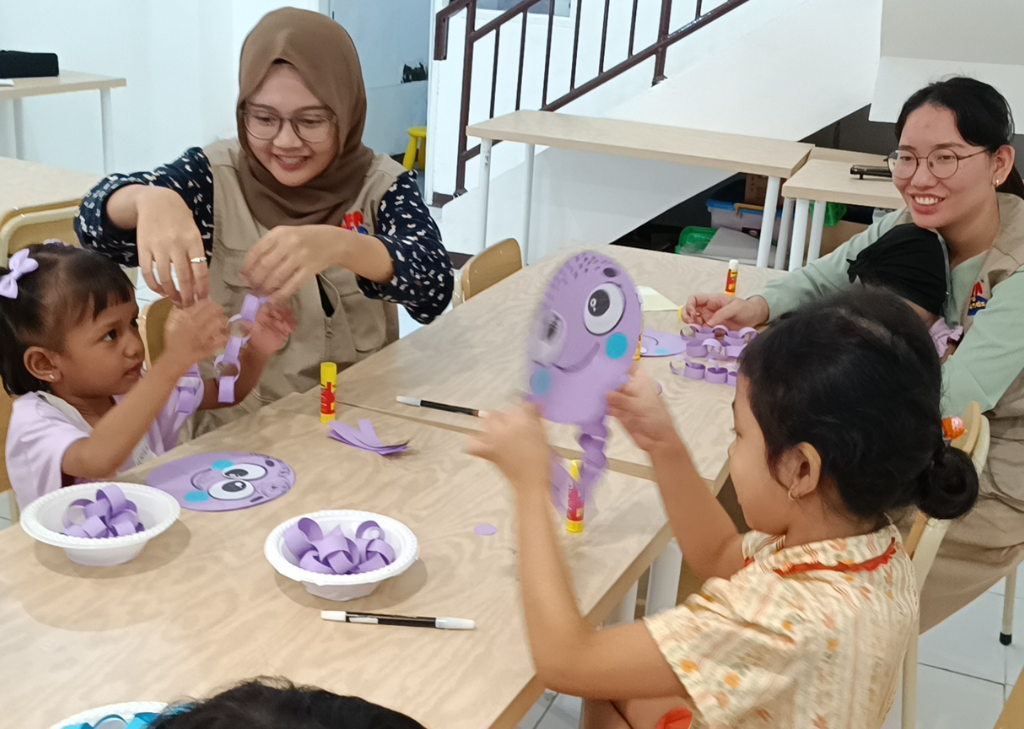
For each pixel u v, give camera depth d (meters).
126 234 1.66
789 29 4.04
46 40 5.73
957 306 1.93
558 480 1.26
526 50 5.20
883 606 0.93
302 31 1.70
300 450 1.44
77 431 1.35
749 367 0.99
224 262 1.83
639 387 1.21
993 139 1.81
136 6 5.53
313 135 1.73
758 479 0.99
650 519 1.31
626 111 4.36
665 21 4.45
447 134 5.46
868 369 0.91
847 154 3.93
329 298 1.86
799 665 0.88
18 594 1.07
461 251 4.80
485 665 1.00
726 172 4.25
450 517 1.28
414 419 1.57
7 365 1.45
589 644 0.93
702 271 2.53
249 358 1.61
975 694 2.16
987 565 1.83
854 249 2.14
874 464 0.92
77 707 0.90
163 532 1.20
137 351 1.49
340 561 1.09
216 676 0.96
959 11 3.52
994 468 1.80
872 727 0.94
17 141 4.96
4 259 2.31
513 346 1.90
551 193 4.51
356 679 0.97
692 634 0.91
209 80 5.63
